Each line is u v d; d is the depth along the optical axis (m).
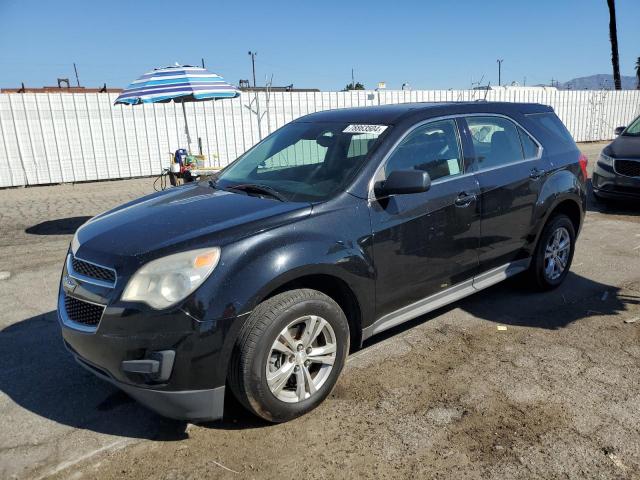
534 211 4.59
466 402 3.25
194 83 7.87
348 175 3.49
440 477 2.62
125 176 13.86
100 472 2.73
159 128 13.94
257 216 3.11
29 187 12.90
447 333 4.22
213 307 2.73
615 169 8.52
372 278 3.39
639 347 3.91
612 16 26.23
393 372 3.63
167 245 2.84
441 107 4.14
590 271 5.65
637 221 7.94
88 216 9.37
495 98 18.94
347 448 2.86
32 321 4.72
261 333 2.84
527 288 5.07
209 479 2.66
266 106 14.88
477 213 4.05
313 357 3.13
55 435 3.06
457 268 4.01
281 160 4.09
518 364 3.70
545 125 5.03
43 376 3.75
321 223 3.19
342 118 4.25
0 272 6.13
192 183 4.42
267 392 2.91
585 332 4.18
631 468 2.64
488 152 4.33
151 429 3.09
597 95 21.89
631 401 3.21
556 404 3.20
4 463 2.81
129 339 2.72
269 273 2.88
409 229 3.58
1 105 12.34
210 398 2.81
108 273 2.88
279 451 2.86
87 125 13.23
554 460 2.71
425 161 3.84
